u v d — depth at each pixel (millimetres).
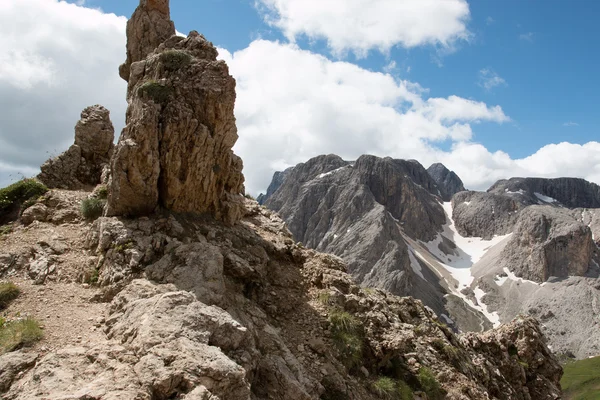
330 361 15953
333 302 18312
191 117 18922
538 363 27750
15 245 17750
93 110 30297
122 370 9945
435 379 19031
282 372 13211
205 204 19969
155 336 10766
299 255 20797
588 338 176500
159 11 31203
